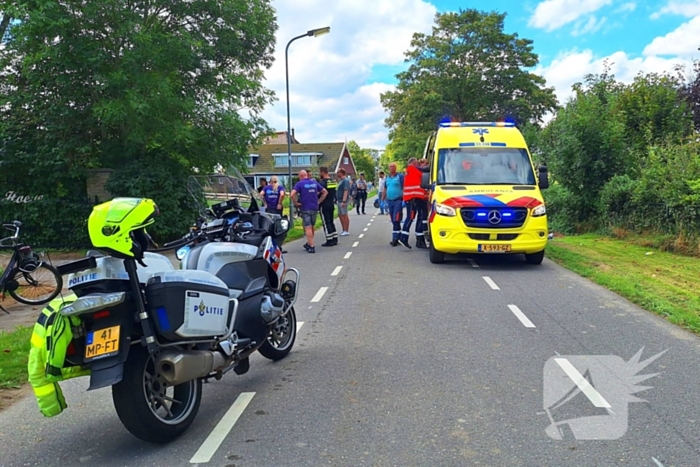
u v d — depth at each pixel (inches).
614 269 442.9
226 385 214.1
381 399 194.7
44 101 635.5
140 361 159.9
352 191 1174.3
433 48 1918.1
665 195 552.7
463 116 1902.1
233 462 154.1
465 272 446.6
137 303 158.4
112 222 154.0
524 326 285.7
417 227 589.0
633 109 805.9
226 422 180.2
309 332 283.1
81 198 668.7
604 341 258.5
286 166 3058.6
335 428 173.0
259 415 185.0
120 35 589.6
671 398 191.0
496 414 179.9
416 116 1867.6
